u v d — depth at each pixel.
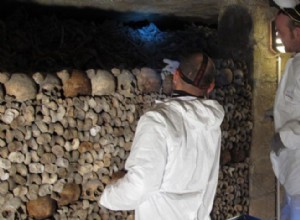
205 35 3.60
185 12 3.39
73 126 2.03
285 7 1.99
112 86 2.12
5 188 1.86
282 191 2.87
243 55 2.79
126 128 2.21
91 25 3.26
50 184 1.99
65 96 2.00
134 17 3.53
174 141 1.39
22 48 2.82
